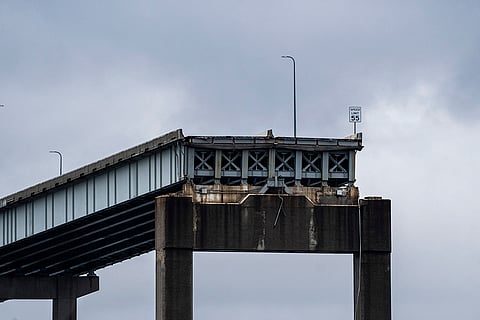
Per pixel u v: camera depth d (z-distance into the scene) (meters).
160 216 149.50
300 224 150.38
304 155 152.25
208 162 151.75
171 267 148.62
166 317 148.38
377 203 151.00
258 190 150.88
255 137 150.75
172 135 153.12
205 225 149.38
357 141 152.12
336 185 153.88
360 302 150.75
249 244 149.75
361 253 150.75
